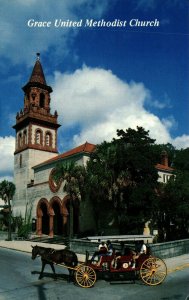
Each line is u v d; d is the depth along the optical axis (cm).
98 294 1351
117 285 1500
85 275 1481
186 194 3619
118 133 4141
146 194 3597
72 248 2775
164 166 5466
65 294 1362
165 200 3712
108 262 1521
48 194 4838
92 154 3916
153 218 3969
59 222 5138
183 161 6975
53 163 4866
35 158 5666
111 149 3706
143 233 4038
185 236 3938
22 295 1366
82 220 4072
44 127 5888
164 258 2286
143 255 1552
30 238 4638
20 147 5941
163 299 1252
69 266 1584
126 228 3666
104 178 3606
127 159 3619
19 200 5609
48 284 1567
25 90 6019
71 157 4462
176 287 1450
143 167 3650
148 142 4216
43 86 5953
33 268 2056
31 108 5753
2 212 5891
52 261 1633
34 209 5153
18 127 6081
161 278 1645
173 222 3884
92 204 4044
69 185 3662
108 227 4062
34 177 5344
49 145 5900
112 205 3875
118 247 2083
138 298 1274
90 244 2581
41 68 6125
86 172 3709
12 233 4759
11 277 1752
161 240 3912
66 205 4456
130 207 3638
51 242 3859
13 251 3117
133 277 1570
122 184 3619
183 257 2388
